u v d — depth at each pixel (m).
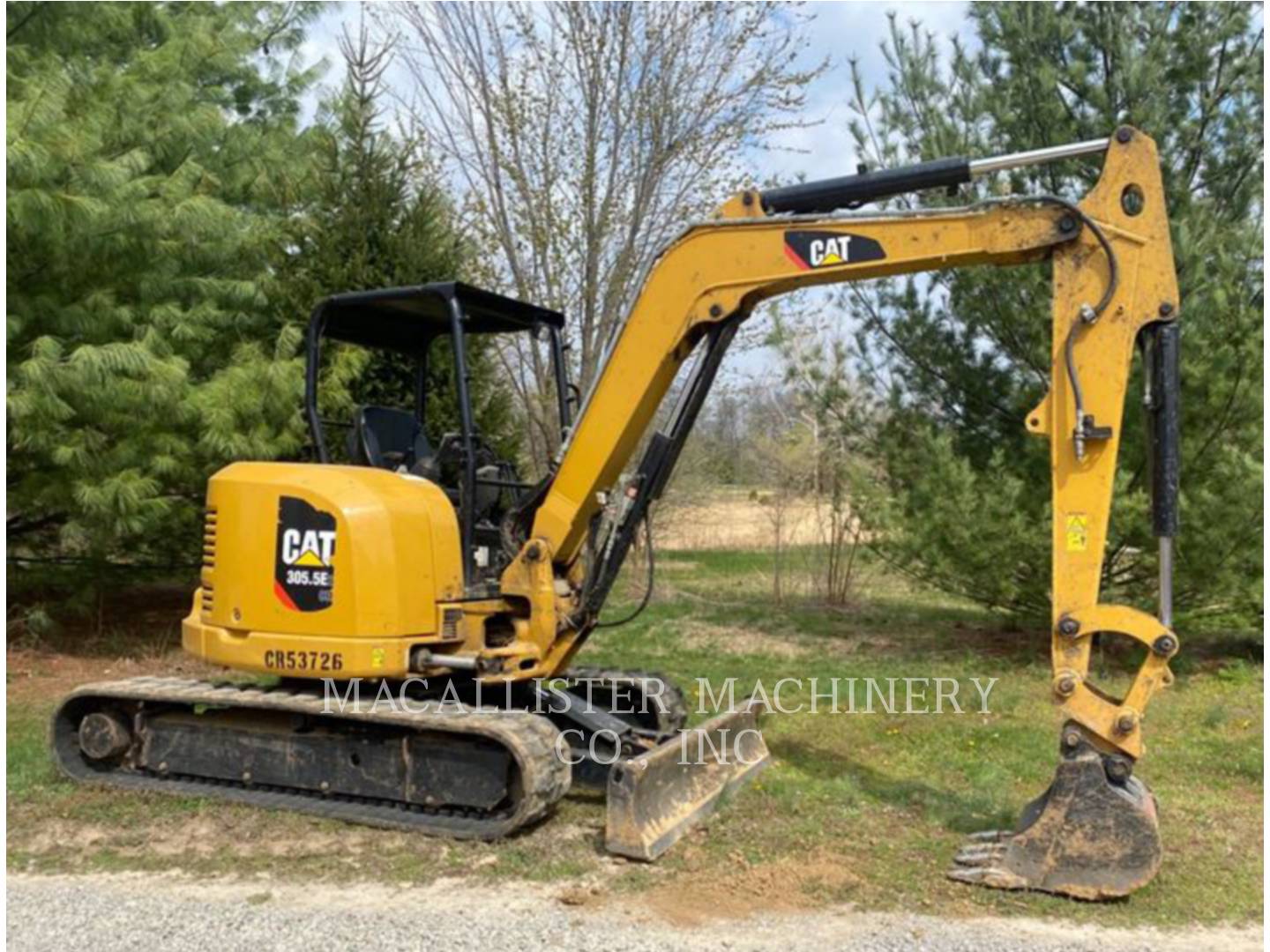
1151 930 4.30
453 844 5.26
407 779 5.57
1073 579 4.77
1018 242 4.93
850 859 5.04
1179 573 8.70
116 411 8.82
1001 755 6.82
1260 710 7.99
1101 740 4.68
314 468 5.97
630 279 14.74
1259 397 8.30
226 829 5.49
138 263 9.28
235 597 5.89
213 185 10.24
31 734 7.18
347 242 10.44
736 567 16.91
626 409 5.74
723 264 5.50
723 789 5.87
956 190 5.21
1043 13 9.20
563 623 5.91
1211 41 8.88
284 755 5.90
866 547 11.70
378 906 4.54
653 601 13.60
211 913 4.45
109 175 8.30
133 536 10.37
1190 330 8.47
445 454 6.33
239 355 9.88
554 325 6.85
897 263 5.16
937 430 9.89
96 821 5.60
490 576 6.30
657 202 14.97
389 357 10.30
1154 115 8.75
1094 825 4.58
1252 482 8.22
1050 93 9.08
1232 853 5.13
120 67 10.55
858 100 10.20
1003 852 4.80
